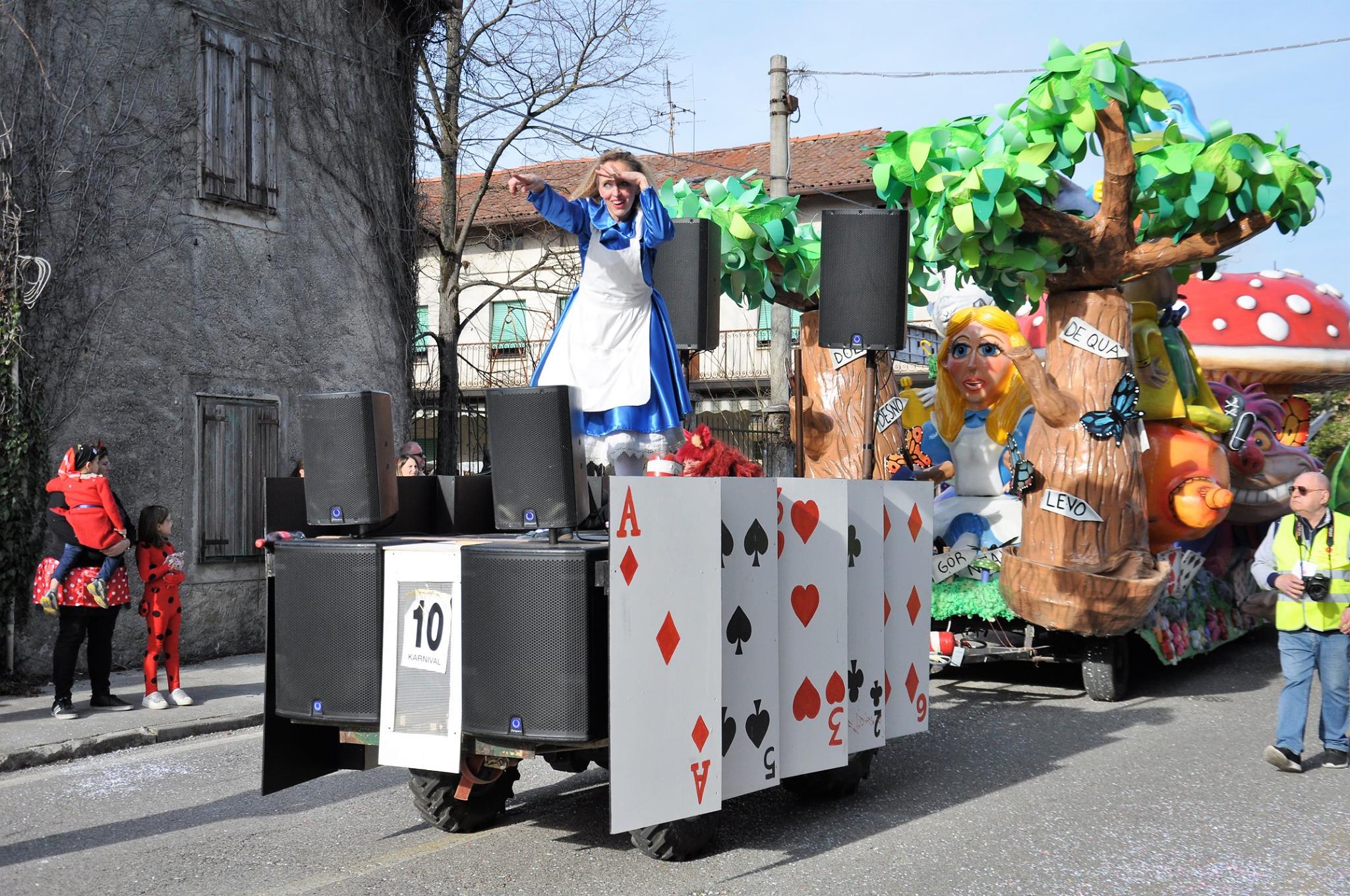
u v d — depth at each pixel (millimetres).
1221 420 10039
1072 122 7844
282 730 5141
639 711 4516
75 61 10320
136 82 10742
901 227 7867
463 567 4609
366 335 13188
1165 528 9602
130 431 10602
